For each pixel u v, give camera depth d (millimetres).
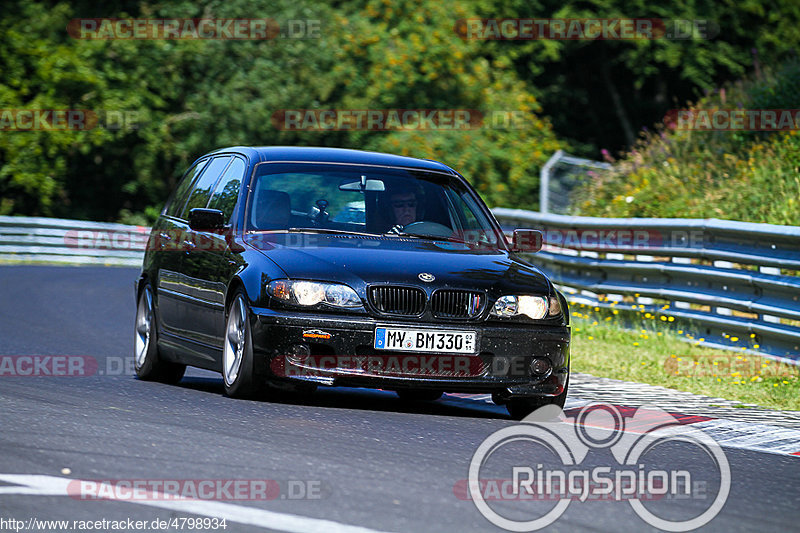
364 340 26703
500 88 127000
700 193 61938
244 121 120938
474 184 116938
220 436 22609
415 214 30922
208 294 29922
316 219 30125
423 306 27188
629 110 150500
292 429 23891
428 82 122875
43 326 49375
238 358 28000
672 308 45281
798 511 18828
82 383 31625
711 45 139750
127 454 20438
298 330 26703
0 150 120812
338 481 18891
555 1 141250
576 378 36406
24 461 19594
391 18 126438
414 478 19484
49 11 127875
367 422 25516
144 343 34406
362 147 119562
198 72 126250
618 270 48875
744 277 41375
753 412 30562
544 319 28219
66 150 121688
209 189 33406
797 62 74938
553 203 78375
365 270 27344
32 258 103312
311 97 121562
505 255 30500
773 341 39906
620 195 65438
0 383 30422
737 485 20688
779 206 54938
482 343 27312
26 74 123562
